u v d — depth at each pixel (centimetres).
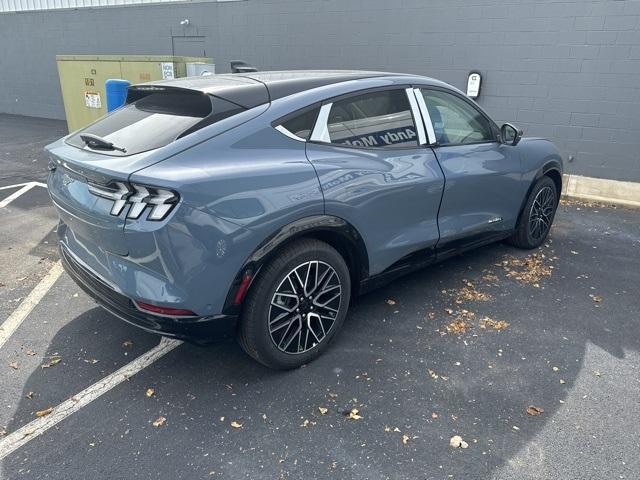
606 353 327
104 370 307
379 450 246
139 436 256
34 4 1350
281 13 932
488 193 415
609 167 736
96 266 286
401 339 339
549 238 535
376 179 319
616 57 691
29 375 301
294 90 306
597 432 258
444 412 272
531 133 770
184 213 239
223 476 232
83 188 274
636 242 528
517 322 363
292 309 293
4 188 704
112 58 794
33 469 235
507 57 755
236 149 270
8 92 1540
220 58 1048
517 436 255
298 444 251
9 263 455
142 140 272
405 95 357
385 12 827
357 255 324
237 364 313
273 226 268
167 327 258
